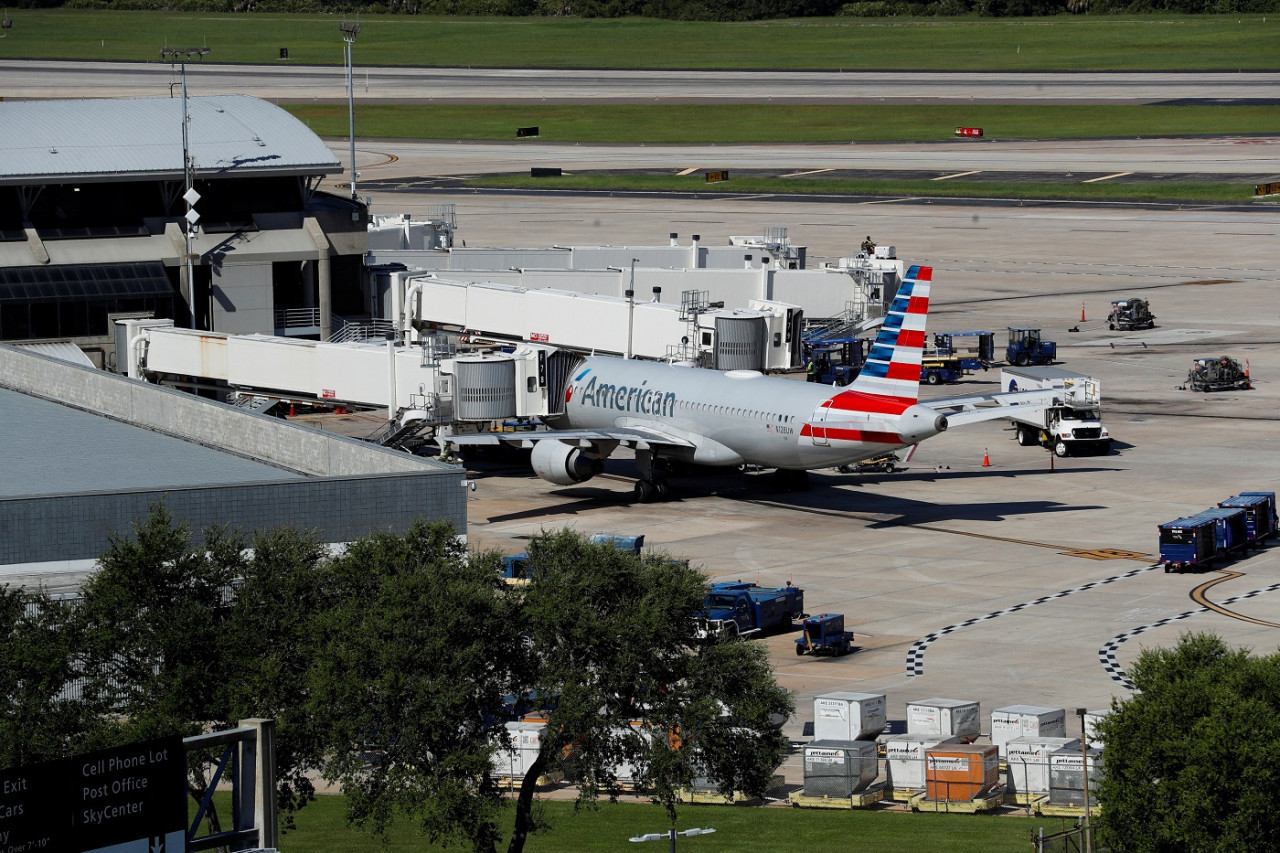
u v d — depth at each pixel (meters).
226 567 111.56
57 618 107.44
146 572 108.31
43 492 145.25
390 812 98.69
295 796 108.56
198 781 103.75
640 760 105.75
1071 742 130.12
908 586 186.00
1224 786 95.75
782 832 120.00
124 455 167.00
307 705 100.06
